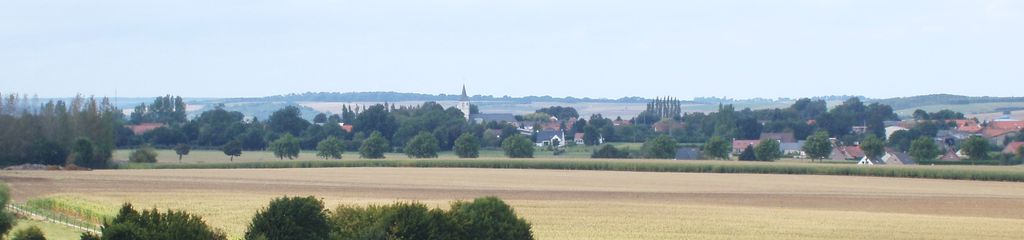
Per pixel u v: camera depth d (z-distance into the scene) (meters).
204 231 89.38
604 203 169.62
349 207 99.62
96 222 134.25
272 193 191.12
